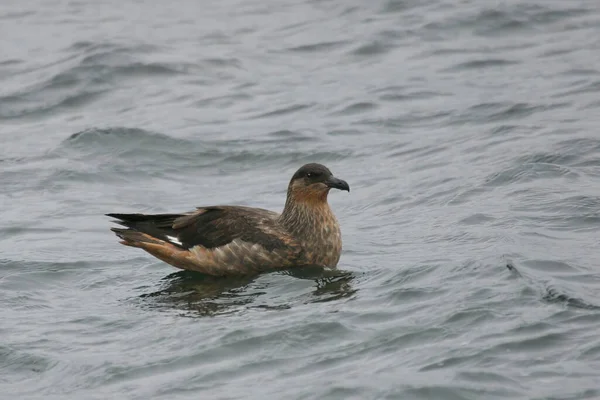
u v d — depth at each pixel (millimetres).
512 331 11453
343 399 10359
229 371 11336
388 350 11453
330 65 26938
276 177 20016
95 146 21641
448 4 30500
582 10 29109
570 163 18141
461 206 16938
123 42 28469
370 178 19328
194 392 10914
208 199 18922
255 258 15047
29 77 26719
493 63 25875
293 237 15188
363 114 23016
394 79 25234
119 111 24297
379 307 12758
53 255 16062
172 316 13250
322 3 32750
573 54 25891
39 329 13023
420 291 13094
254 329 12266
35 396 11219
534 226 15375
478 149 19797
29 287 14727
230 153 21203
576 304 11992
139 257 16078
